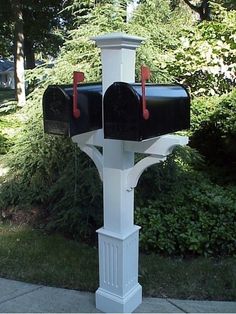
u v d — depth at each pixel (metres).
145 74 1.84
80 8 4.23
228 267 2.75
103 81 2.02
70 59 3.52
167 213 3.22
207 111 4.57
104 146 2.11
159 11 4.17
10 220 3.74
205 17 11.66
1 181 3.94
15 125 6.58
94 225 3.35
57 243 3.23
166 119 1.96
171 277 2.63
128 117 1.79
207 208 3.22
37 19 15.78
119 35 1.90
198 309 2.29
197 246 2.91
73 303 2.36
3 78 37.12
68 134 1.93
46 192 3.69
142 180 3.40
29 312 2.27
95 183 3.19
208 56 4.84
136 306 2.29
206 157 4.68
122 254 2.13
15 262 2.89
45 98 1.99
